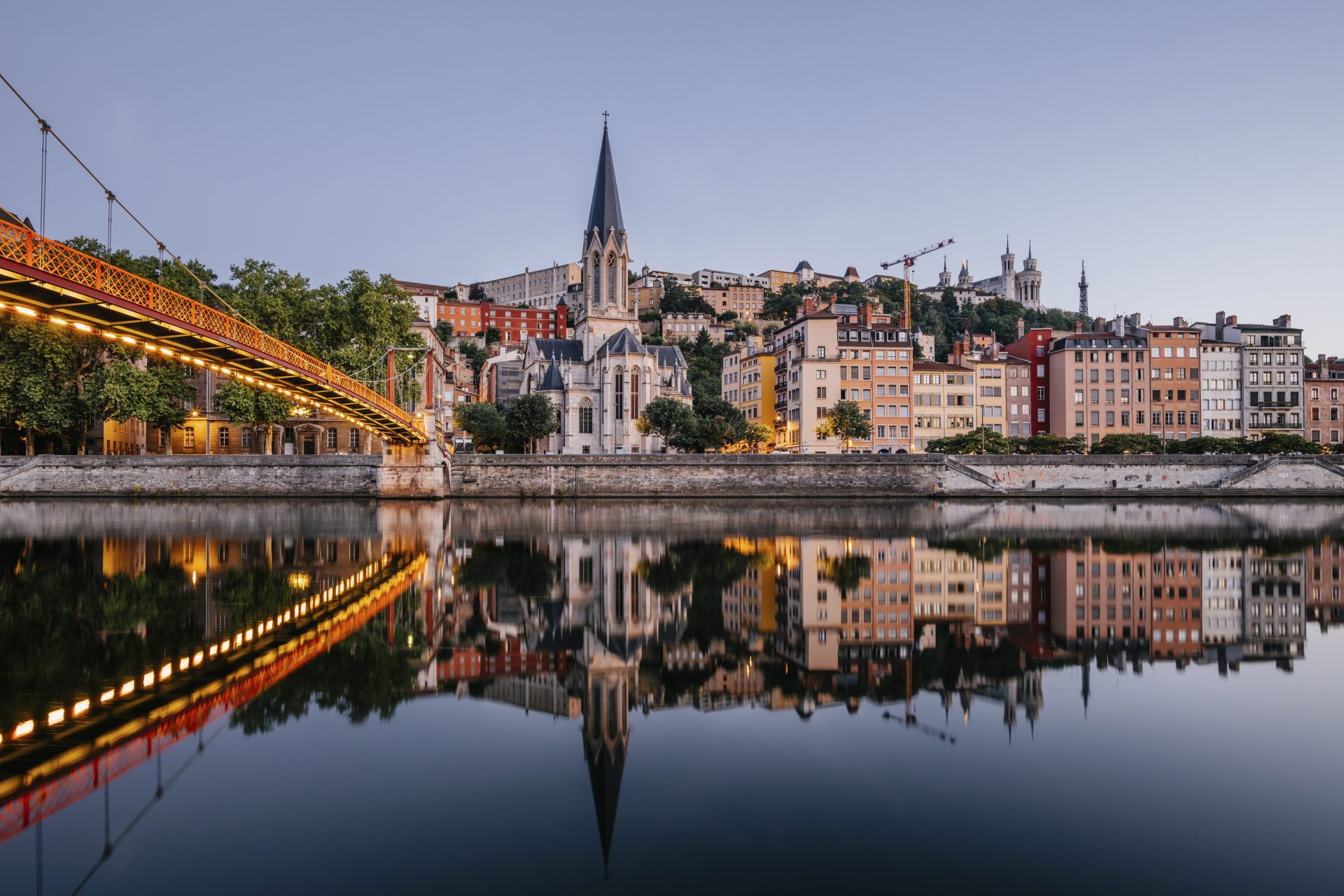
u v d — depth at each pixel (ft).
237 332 138.62
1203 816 39.22
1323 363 493.77
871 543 160.25
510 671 66.54
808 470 317.01
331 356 296.10
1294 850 35.73
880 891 32.89
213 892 32.55
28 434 286.05
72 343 270.26
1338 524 209.15
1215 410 448.24
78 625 79.82
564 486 307.58
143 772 44.91
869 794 42.11
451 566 125.08
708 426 397.60
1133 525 204.85
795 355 448.65
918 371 451.12
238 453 350.23
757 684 63.10
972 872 34.30
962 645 76.02
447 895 32.68
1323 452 371.56
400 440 277.23
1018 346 481.87
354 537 166.71
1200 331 447.42
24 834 37.55
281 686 60.64
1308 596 100.89
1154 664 68.23
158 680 61.57
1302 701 57.06
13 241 90.02
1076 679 63.72
